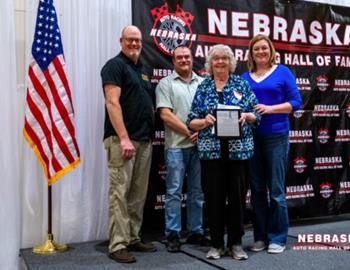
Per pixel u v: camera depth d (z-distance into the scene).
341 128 4.22
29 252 3.03
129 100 2.88
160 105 3.09
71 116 3.03
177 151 3.05
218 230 2.78
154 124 3.26
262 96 2.92
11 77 3.04
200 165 2.97
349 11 4.28
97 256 2.90
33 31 3.15
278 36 3.95
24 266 2.97
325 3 4.20
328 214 4.13
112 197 2.85
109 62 2.89
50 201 3.05
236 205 2.72
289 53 4.00
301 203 4.01
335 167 4.18
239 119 2.61
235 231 2.76
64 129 2.99
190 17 3.58
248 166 2.89
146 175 2.99
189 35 3.58
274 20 3.93
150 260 2.78
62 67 3.00
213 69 2.79
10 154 3.00
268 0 3.91
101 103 3.37
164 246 3.16
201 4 3.63
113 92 2.79
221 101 2.74
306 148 4.05
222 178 2.73
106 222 3.41
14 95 3.05
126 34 2.92
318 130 4.11
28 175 3.17
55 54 2.98
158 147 3.44
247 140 2.69
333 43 4.19
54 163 2.96
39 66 2.96
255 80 2.98
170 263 2.71
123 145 2.74
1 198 2.96
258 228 2.99
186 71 3.15
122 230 2.80
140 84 2.94
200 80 3.25
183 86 3.14
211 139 2.66
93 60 3.34
